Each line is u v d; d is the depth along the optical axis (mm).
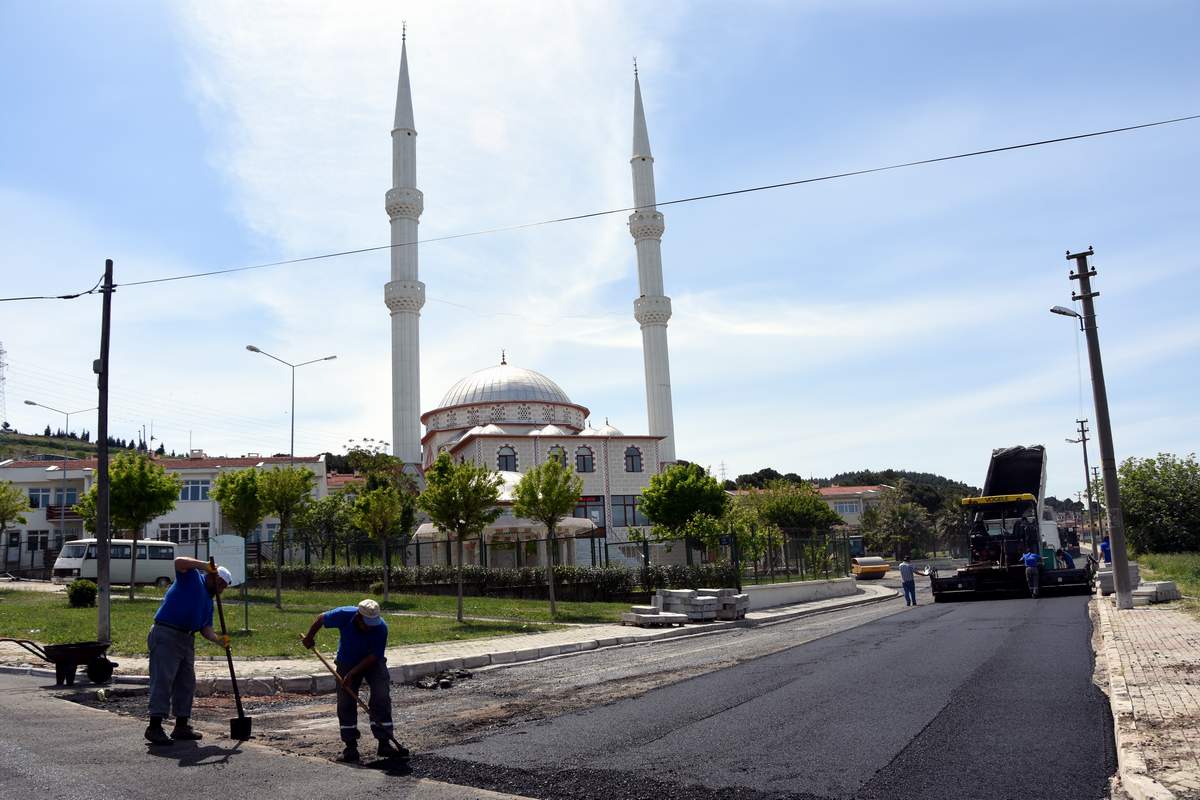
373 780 7281
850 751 7906
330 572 35719
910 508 86438
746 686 11836
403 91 68625
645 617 22797
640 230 68500
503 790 6977
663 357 67625
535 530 33781
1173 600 22391
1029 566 27594
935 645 15695
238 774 7410
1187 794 6020
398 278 66062
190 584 9102
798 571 39656
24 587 37094
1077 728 8594
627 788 6953
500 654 16484
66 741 8625
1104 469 21812
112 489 28516
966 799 6434
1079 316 22984
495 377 62875
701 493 47156
